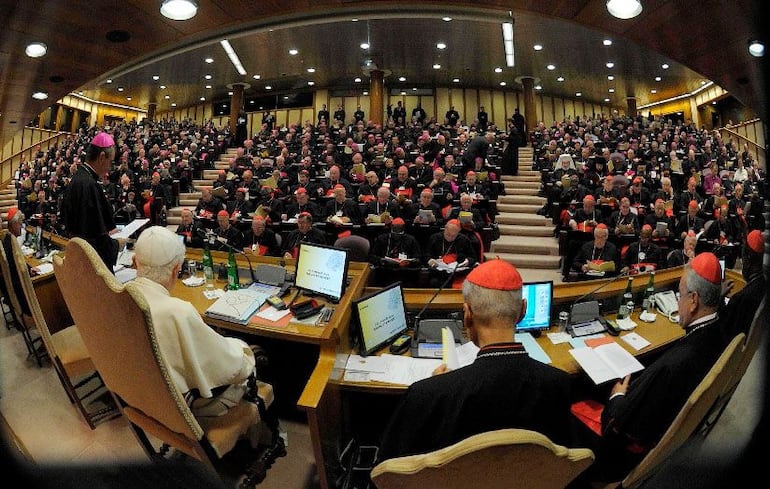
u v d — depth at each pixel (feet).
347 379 6.57
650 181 27.73
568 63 39.24
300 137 41.11
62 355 7.70
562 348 7.70
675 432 4.43
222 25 13.17
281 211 22.57
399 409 3.92
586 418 6.92
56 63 14.84
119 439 7.61
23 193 31.55
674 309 9.17
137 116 61.36
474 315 4.17
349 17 17.11
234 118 49.60
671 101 53.31
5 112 19.92
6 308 14.10
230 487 5.61
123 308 4.45
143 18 12.15
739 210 20.15
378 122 43.19
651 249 16.31
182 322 5.14
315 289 8.78
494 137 39.34
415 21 30.04
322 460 5.59
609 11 11.44
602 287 9.29
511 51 34.83
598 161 30.22
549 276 19.12
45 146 47.55
